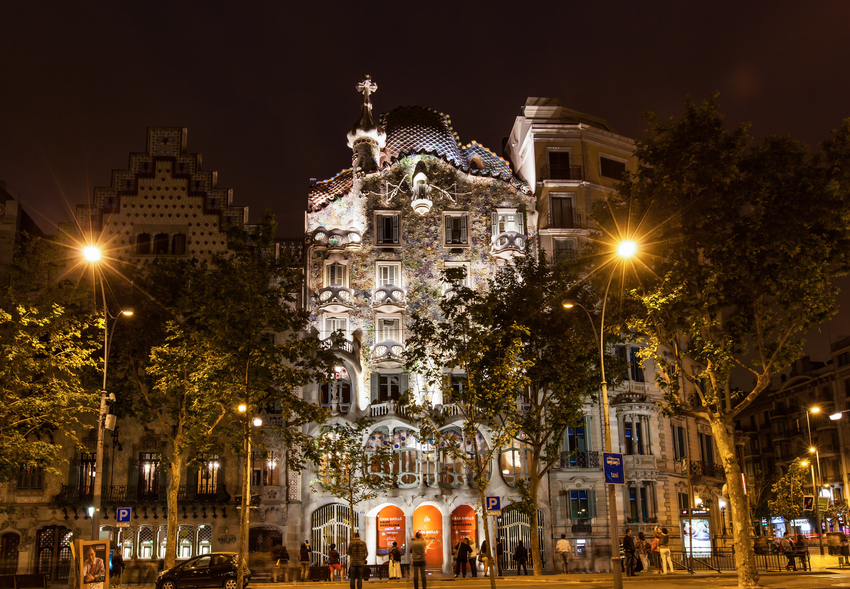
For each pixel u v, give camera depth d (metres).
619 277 34.19
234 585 33.19
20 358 32.78
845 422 84.19
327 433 42.34
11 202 49.50
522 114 59.47
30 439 45.22
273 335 49.34
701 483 55.84
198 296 33.47
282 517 46.50
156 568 43.31
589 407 51.53
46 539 45.84
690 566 39.59
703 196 30.45
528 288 41.53
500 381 30.72
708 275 30.81
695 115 30.39
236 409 34.81
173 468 37.50
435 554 47.97
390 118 57.81
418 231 53.59
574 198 55.28
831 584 29.00
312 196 55.03
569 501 49.81
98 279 45.91
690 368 59.62
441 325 38.94
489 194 54.81
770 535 73.38
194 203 51.56
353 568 28.00
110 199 51.06
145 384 40.88
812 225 29.50
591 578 35.44
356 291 52.19
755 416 103.50
